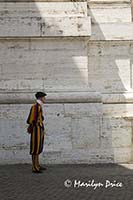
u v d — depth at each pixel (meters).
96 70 16.84
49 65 16.02
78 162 15.55
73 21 16.00
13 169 14.33
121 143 16.14
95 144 15.69
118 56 16.97
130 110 16.34
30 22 15.91
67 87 15.95
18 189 10.95
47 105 15.59
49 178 12.56
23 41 16.00
